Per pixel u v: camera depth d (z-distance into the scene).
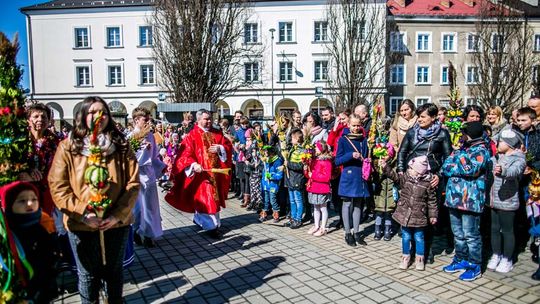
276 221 7.48
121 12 34.78
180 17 16.23
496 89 25.89
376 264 5.04
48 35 35.19
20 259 2.55
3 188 2.62
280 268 4.92
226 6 17.64
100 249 3.14
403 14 35.03
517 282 4.41
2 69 2.96
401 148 5.26
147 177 5.68
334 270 4.83
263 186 7.65
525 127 5.11
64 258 4.39
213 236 6.37
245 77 34.00
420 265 4.81
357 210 5.87
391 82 34.88
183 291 4.28
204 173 6.34
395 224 7.20
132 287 4.41
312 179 6.38
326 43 31.47
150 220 5.80
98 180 2.92
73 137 3.07
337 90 27.91
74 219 2.98
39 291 2.70
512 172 4.39
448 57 35.72
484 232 6.01
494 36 26.39
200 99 16.64
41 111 4.21
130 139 5.53
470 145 4.54
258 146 7.99
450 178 4.65
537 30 35.97
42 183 3.93
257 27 34.03
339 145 5.85
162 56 17.20
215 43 16.89
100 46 35.06
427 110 5.03
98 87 35.34
